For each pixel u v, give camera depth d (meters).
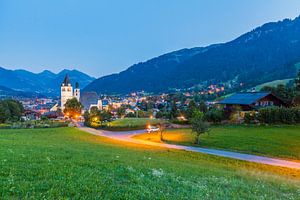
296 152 55.22
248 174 28.86
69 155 24.03
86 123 149.50
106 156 28.30
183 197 13.38
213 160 48.22
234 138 71.25
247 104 110.94
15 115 185.00
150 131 101.38
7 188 11.01
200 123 70.12
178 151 55.59
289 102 123.25
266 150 57.22
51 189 11.37
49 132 86.50
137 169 19.75
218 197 15.09
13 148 26.31
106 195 11.51
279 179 27.88
